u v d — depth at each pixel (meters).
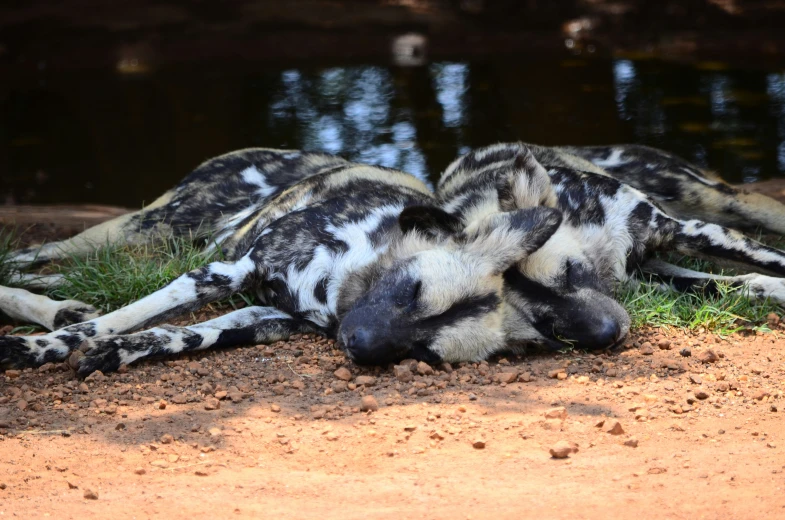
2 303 7.68
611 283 7.64
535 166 7.20
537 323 6.91
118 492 4.84
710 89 19.45
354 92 20.53
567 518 4.38
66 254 9.03
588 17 24.42
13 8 24.42
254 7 25.16
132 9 24.80
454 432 5.57
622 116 17.75
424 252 6.77
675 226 7.92
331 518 4.42
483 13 25.06
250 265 7.59
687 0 24.00
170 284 7.44
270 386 6.47
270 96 20.47
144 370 6.78
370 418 5.81
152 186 15.52
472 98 19.52
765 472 4.87
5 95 21.22
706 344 7.11
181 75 22.52
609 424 5.62
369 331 6.43
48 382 6.58
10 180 15.96
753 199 9.09
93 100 20.77
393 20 24.70
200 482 4.95
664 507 4.48
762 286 7.68
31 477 5.06
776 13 23.64
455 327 6.60
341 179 8.12
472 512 4.46
